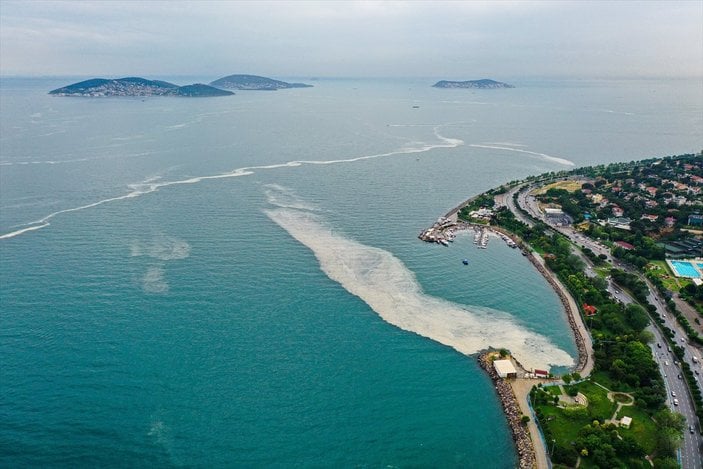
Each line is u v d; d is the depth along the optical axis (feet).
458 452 497.05
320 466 475.31
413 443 504.43
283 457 481.87
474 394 571.28
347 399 554.87
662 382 583.58
